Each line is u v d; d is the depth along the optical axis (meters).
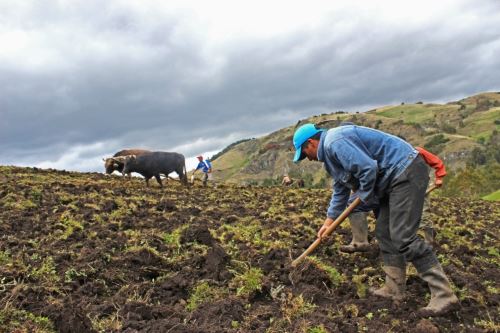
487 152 134.50
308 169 155.25
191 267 6.55
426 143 161.12
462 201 19.61
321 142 5.42
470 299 5.75
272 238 7.92
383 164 5.21
